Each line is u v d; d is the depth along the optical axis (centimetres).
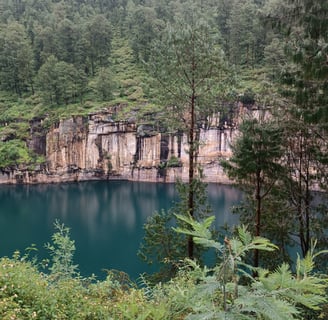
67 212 4444
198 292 212
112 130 6069
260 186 1561
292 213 1588
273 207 1602
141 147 6012
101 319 484
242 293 215
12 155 5903
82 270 2594
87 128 6088
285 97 1330
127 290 681
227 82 1527
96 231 3672
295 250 2019
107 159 6125
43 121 6134
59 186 5834
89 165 6144
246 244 219
